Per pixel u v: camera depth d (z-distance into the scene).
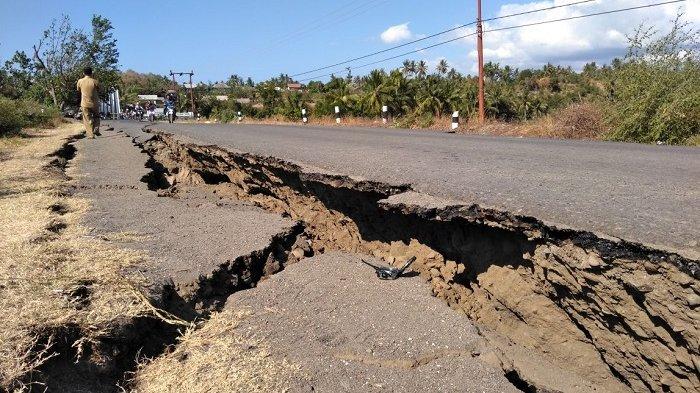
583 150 9.25
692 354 2.83
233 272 4.96
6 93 39.84
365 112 33.28
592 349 3.52
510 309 4.09
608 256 3.34
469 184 5.48
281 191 8.02
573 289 3.56
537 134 14.58
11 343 2.87
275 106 48.69
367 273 4.81
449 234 4.79
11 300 3.29
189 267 4.68
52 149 12.10
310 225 6.86
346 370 3.22
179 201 7.47
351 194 6.17
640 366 3.16
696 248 3.10
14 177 8.16
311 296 4.32
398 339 3.54
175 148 13.27
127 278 3.97
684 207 4.24
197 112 64.88
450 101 34.44
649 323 3.09
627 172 6.28
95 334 3.15
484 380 3.10
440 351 3.40
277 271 5.39
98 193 7.59
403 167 6.82
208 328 3.82
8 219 5.34
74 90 40.69
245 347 3.50
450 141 11.72
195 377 3.14
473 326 3.70
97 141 14.96
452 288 4.63
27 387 2.70
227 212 6.91
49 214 5.66
